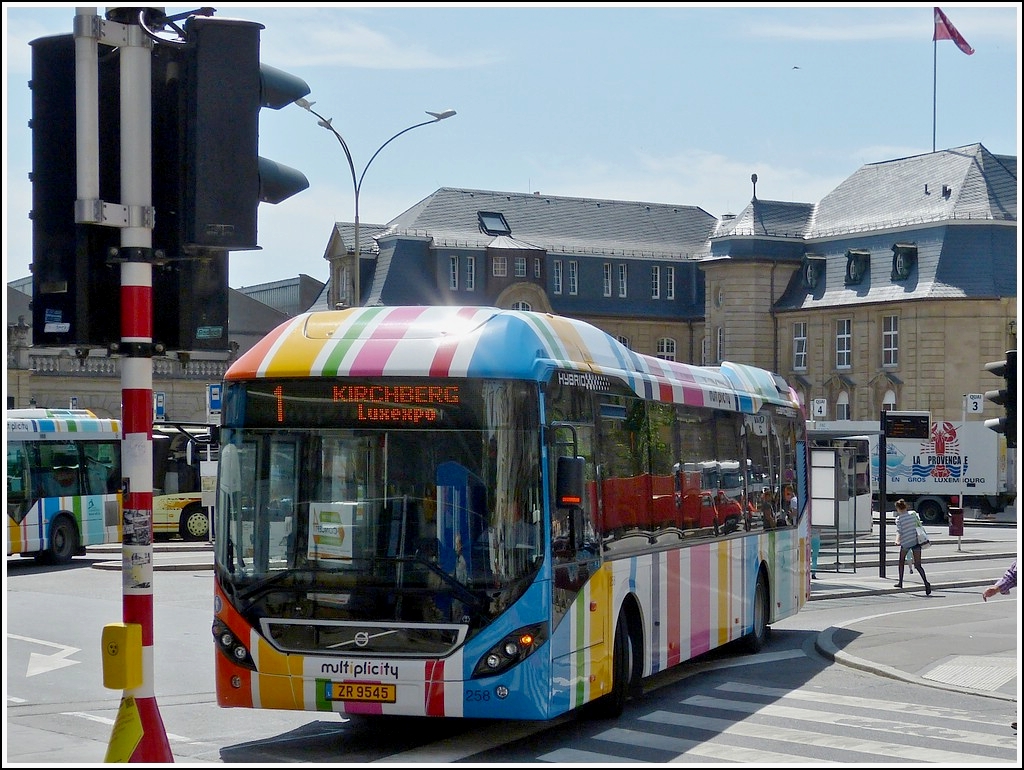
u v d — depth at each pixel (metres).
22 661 17.08
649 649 13.49
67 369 64.19
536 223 91.19
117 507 33.53
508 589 10.66
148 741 8.95
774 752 11.16
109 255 8.48
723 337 85.44
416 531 10.77
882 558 31.27
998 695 14.30
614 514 12.60
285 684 10.81
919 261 77.12
